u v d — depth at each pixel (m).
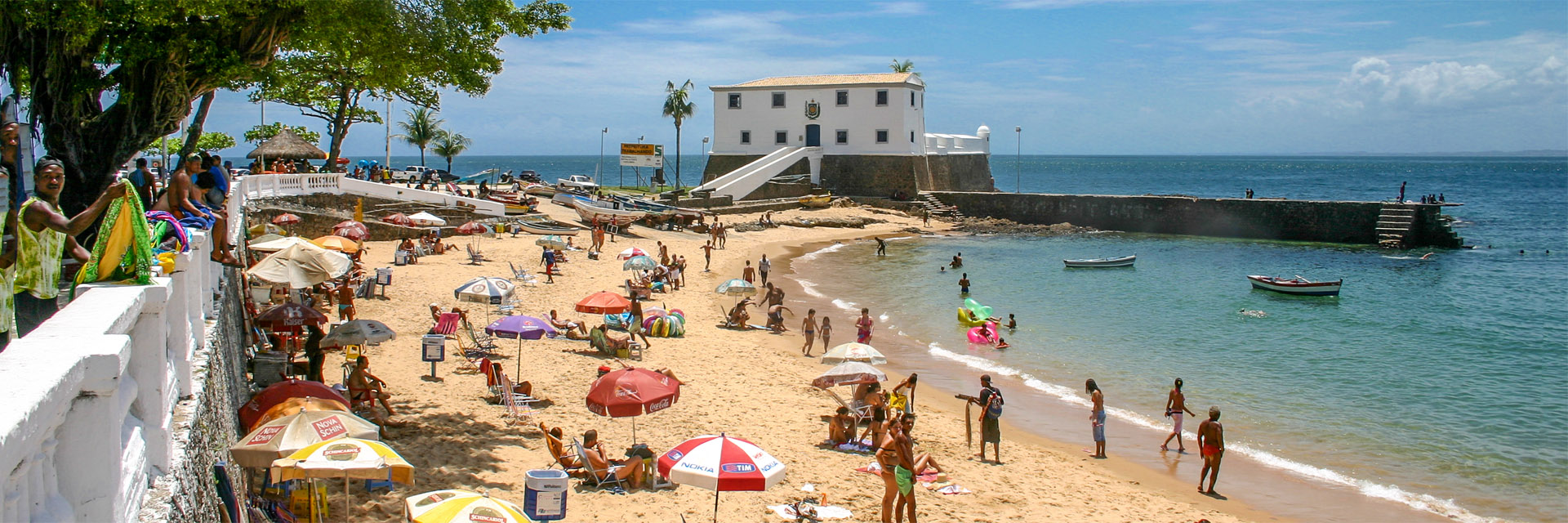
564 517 13.75
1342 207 67.31
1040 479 17.66
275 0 17.56
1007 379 26.36
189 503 7.24
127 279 7.04
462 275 36.25
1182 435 21.25
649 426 18.94
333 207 45.06
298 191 42.22
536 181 80.81
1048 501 16.45
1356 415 22.89
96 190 18.88
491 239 47.72
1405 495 17.62
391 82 19.42
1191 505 16.84
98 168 18.88
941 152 87.25
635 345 25.58
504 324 21.86
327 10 17.25
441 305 30.36
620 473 15.17
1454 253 61.09
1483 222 84.88
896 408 20.69
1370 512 16.80
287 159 49.25
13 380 3.72
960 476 17.50
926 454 17.22
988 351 30.16
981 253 59.72
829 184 81.62
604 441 17.70
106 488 4.95
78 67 17.98
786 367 25.72
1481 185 160.38
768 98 82.62
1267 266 53.94
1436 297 42.81
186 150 25.30
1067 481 17.72
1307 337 32.91
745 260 52.28
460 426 17.73
